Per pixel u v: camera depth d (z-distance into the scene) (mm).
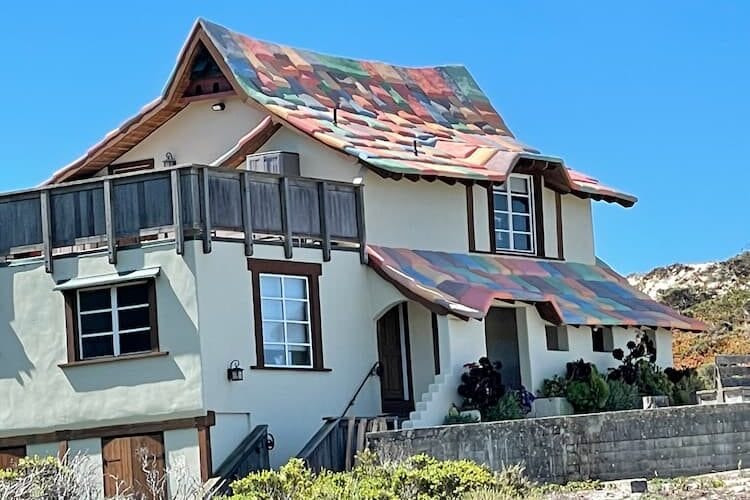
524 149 47219
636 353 45125
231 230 36500
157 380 35781
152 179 36125
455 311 38750
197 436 35281
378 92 47625
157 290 35906
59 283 36781
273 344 37281
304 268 38250
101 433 36219
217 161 42062
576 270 47031
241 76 42875
